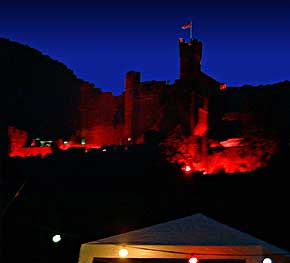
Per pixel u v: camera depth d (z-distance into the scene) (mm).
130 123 50000
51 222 16906
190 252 5984
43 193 20625
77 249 14688
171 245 6020
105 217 18359
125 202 20453
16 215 16578
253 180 22141
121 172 26547
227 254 5945
